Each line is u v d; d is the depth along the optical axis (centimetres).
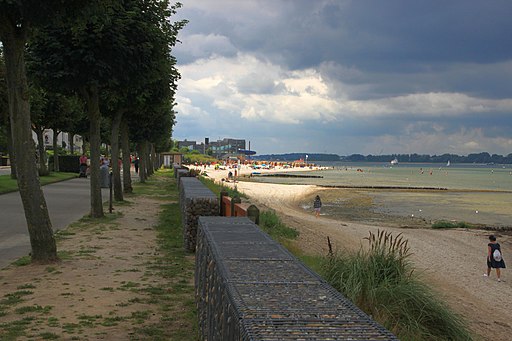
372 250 830
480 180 12444
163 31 1716
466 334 741
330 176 13650
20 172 969
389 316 679
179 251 1145
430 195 6719
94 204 1662
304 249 1493
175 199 2566
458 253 2203
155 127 3875
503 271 1816
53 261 982
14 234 1278
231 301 304
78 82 1527
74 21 1085
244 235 584
